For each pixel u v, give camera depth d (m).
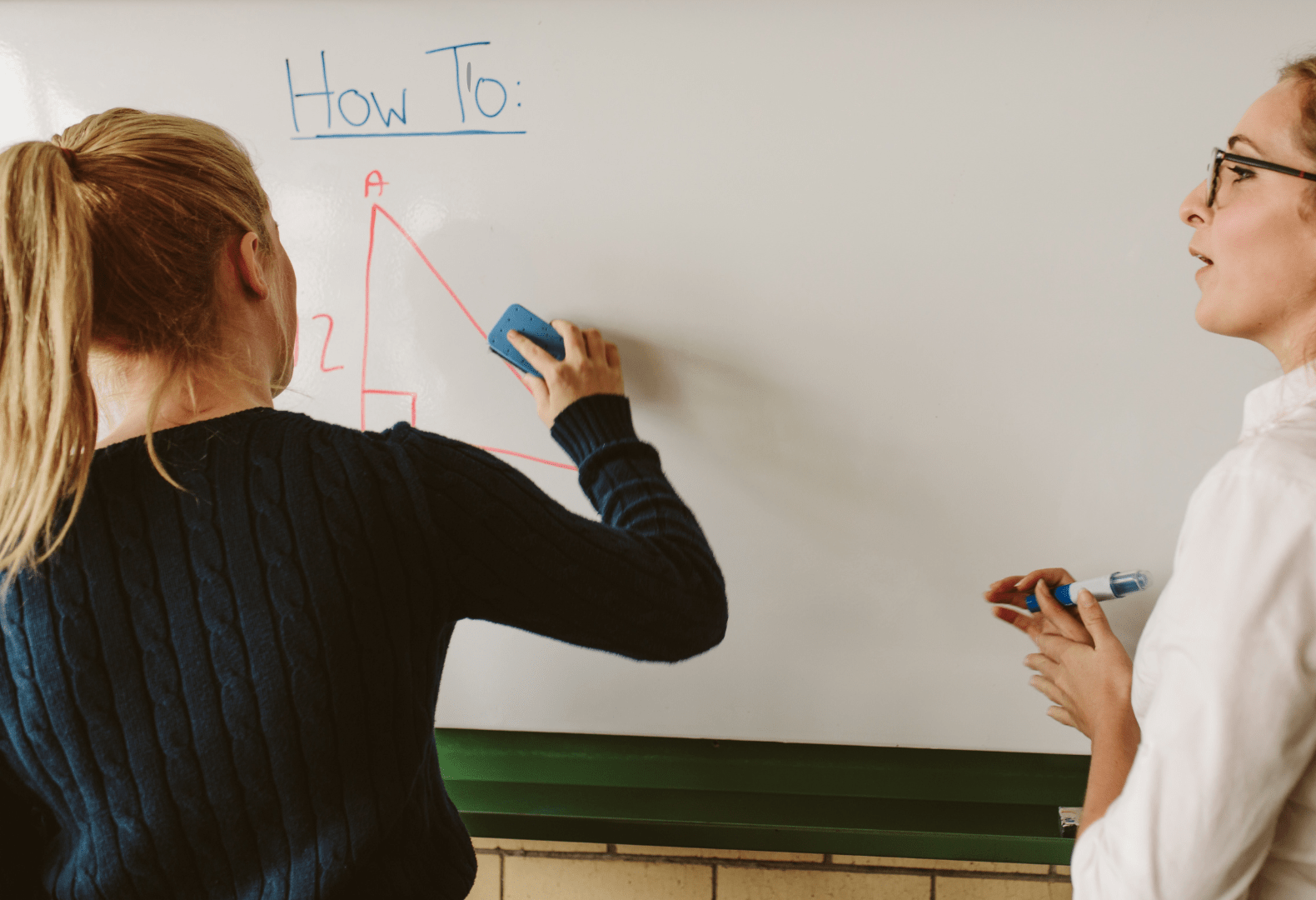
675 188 0.72
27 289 0.36
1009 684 0.78
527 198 0.73
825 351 0.73
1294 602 0.38
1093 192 0.69
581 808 0.84
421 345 0.76
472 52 0.71
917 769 0.82
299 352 0.78
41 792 0.41
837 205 0.71
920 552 0.76
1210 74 0.66
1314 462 0.39
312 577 0.40
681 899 1.02
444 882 0.51
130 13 0.73
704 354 0.74
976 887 0.99
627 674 0.82
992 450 0.74
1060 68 0.67
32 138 0.75
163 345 0.42
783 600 0.79
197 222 0.42
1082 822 0.56
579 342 0.68
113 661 0.38
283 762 0.40
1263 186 0.46
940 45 0.68
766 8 0.68
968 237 0.70
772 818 0.82
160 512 0.39
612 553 0.46
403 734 0.43
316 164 0.74
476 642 0.83
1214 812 0.39
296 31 0.72
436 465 0.44
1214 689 0.39
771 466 0.76
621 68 0.70
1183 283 0.69
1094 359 0.71
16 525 0.37
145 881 0.41
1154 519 0.73
